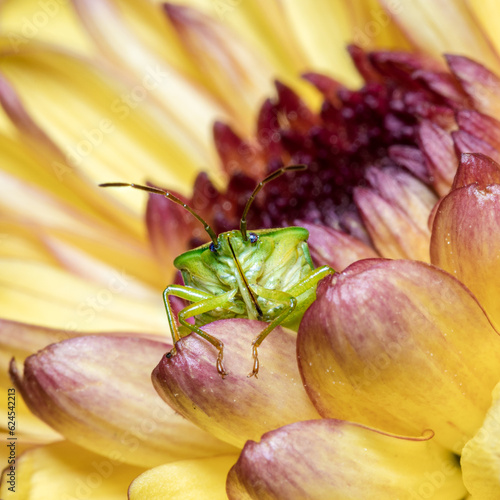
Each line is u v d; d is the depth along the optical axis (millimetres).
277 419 125
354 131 154
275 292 128
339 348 122
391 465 123
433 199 138
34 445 137
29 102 160
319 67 162
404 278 122
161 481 127
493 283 125
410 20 150
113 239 153
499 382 122
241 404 125
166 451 131
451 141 137
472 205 124
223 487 128
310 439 122
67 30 167
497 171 128
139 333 137
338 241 134
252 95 162
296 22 162
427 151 137
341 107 156
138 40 162
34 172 158
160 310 148
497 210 124
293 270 131
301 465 122
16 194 153
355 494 122
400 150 145
